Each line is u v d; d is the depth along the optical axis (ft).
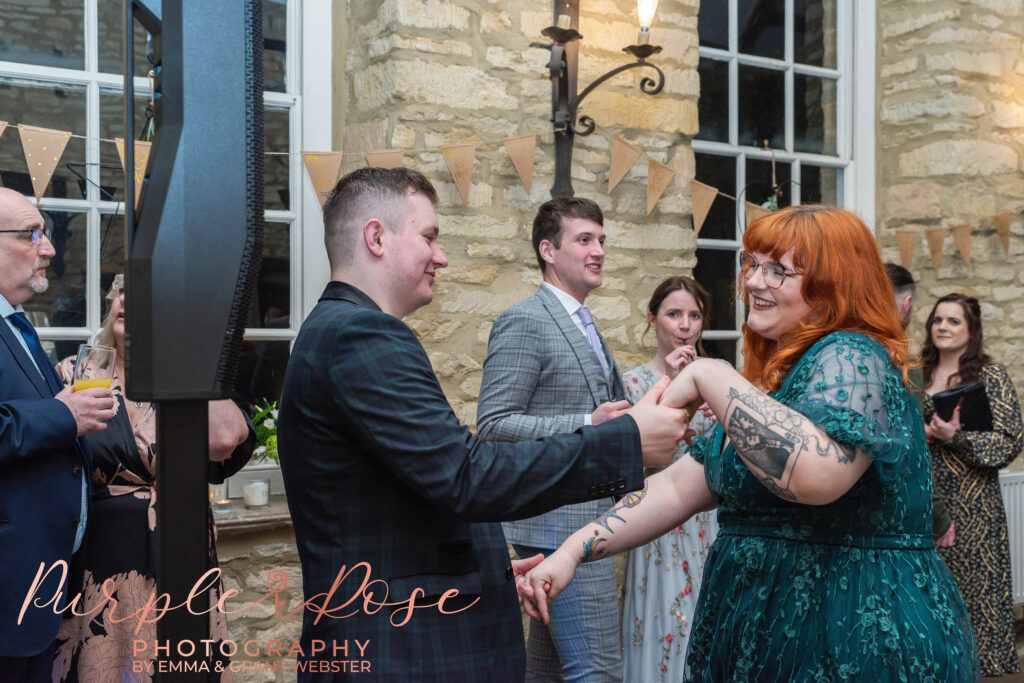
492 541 5.12
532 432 8.05
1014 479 15.05
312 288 11.37
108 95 10.46
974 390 11.84
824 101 15.46
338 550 4.65
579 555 5.55
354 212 5.08
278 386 11.24
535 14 11.34
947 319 12.23
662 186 11.71
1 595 6.39
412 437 4.40
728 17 14.37
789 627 4.82
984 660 11.43
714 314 14.05
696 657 5.42
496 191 11.09
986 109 15.29
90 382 6.72
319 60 11.48
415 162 10.57
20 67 9.99
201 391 2.76
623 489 4.56
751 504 5.11
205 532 2.84
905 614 4.66
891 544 4.81
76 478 6.87
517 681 4.94
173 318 2.73
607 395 8.90
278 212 11.25
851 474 4.46
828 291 5.06
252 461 10.85
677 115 12.34
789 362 5.06
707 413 6.28
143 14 2.88
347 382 4.51
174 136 2.76
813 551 4.86
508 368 8.50
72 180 10.23
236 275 2.78
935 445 11.93
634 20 12.00
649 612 9.89
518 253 11.21
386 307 5.08
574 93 11.39
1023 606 14.97
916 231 15.03
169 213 2.73
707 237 14.05
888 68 15.64
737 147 14.34
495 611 4.94
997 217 15.08
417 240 5.09
